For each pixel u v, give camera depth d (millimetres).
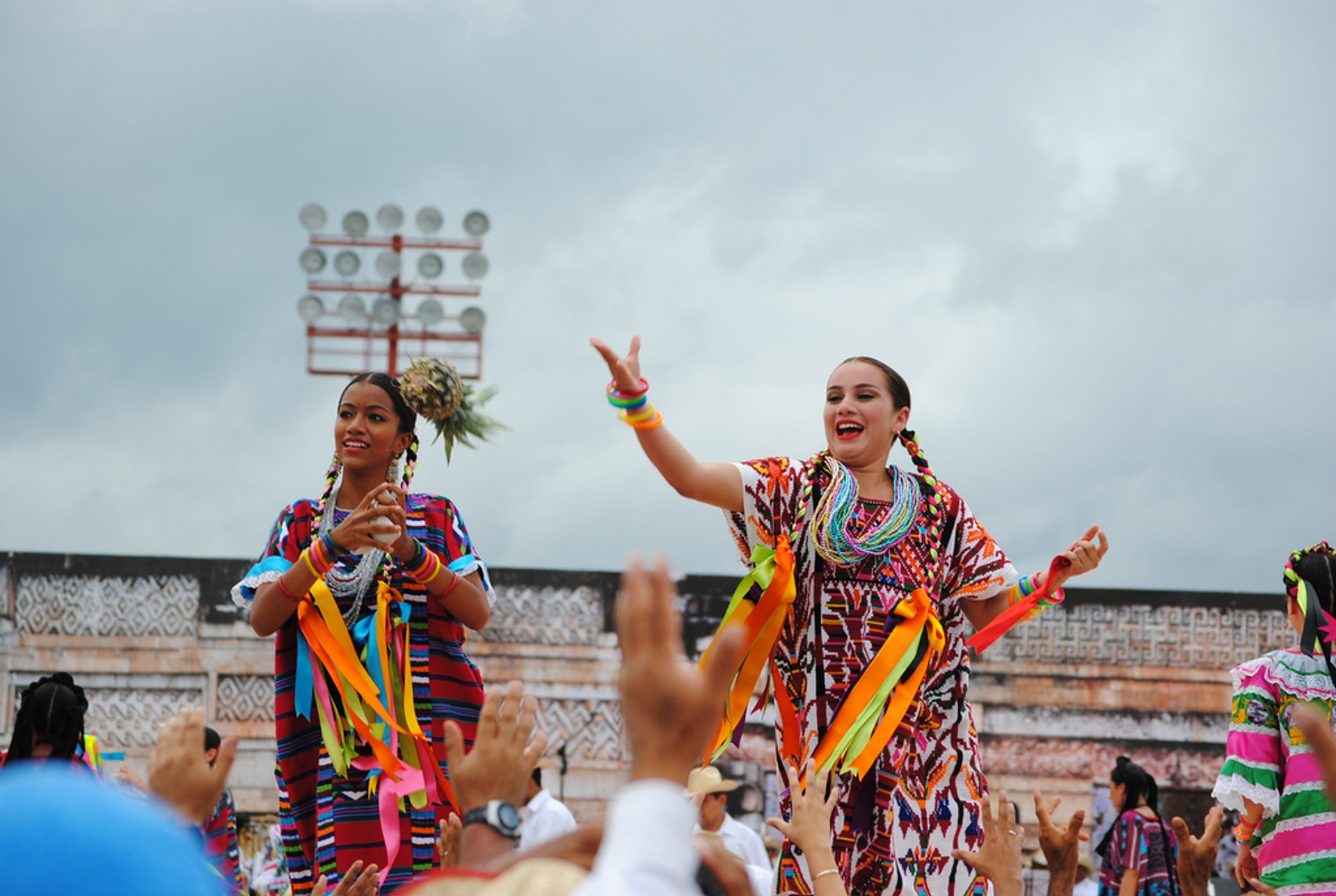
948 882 5426
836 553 5477
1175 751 12727
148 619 12477
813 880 4512
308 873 5637
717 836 5273
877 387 5750
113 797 1582
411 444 5949
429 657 5785
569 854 2168
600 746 12656
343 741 5598
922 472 5789
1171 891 8609
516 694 3018
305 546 5824
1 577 12367
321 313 17719
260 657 12523
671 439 5270
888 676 5406
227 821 6176
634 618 2004
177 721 2920
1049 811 4367
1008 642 12859
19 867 1479
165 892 1520
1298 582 5781
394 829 5453
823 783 4781
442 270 17875
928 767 5551
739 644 1976
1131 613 12859
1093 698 12773
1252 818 5719
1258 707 5625
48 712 5633
